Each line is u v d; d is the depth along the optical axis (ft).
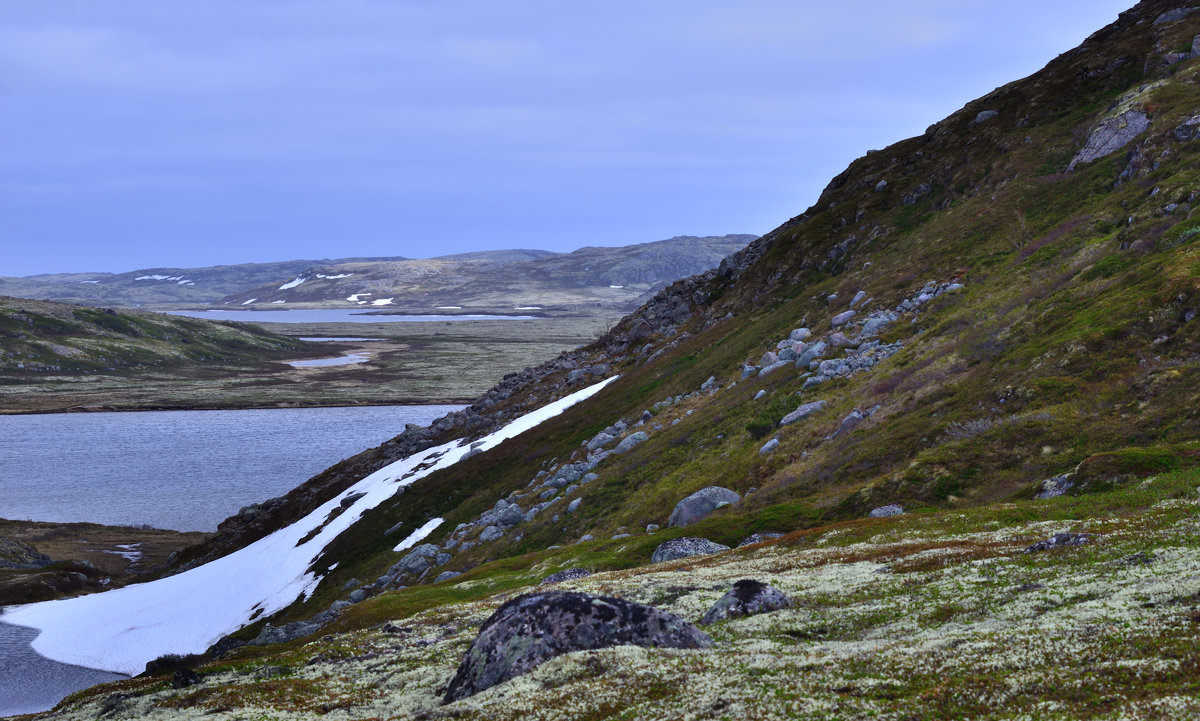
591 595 111.34
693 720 70.54
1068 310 253.24
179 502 606.55
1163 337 205.98
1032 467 187.73
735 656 91.61
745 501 254.06
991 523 152.35
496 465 442.91
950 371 263.08
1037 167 399.44
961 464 202.39
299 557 435.94
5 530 533.55
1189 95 355.15
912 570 128.36
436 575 330.95
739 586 128.57
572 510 326.44
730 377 395.55
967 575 115.65
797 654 88.94
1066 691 59.67
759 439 302.86
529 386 618.44
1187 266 221.25
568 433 445.37
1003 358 251.19
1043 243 323.37
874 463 233.14
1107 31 509.35
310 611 357.61
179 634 369.09
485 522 368.89
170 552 506.48
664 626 107.04
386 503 450.71
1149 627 69.77
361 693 121.70
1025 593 97.66
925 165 503.61
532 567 255.91
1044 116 449.48
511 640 105.09
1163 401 183.83
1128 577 91.76
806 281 477.36
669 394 426.10
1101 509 141.38
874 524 180.14
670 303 631.15
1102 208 320.91
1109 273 260.42
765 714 68.23
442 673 122.93
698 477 294.25
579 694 84.74
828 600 121.19
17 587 426.10
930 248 387.96
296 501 549.13
